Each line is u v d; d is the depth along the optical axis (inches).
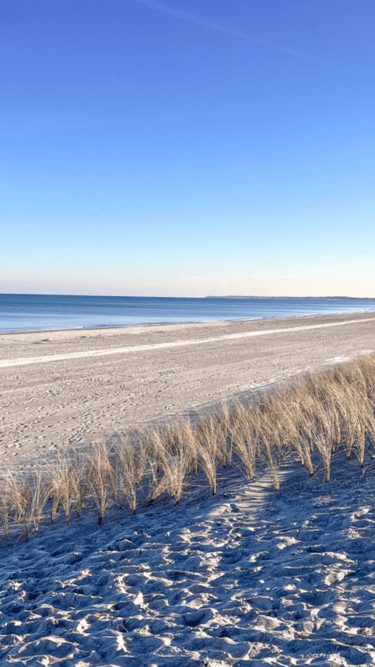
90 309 4490.7
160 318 2896.2
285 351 1027.9
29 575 153.2
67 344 1122.0
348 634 91.0
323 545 142.9
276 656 87.8
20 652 100.9
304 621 98.9
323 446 252.4
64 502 217.9
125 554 157.6
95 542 179.5
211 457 270.2
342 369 595.5
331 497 195.6
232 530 170.7
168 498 229.6
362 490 196.5
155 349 1055.6
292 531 160.4
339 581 117.6
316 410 333.1
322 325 2070.6
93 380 652.1
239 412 362.3
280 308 5693.9
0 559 176.4
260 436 308.7
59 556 169.8
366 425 271.0
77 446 339.3
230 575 131.0
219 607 110.8
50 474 268.7
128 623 108.9
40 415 447.5
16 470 283.4
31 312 3614.7
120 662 92.3
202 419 366.3
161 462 269.0
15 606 126.8
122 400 518.0
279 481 231.9
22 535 198.7
